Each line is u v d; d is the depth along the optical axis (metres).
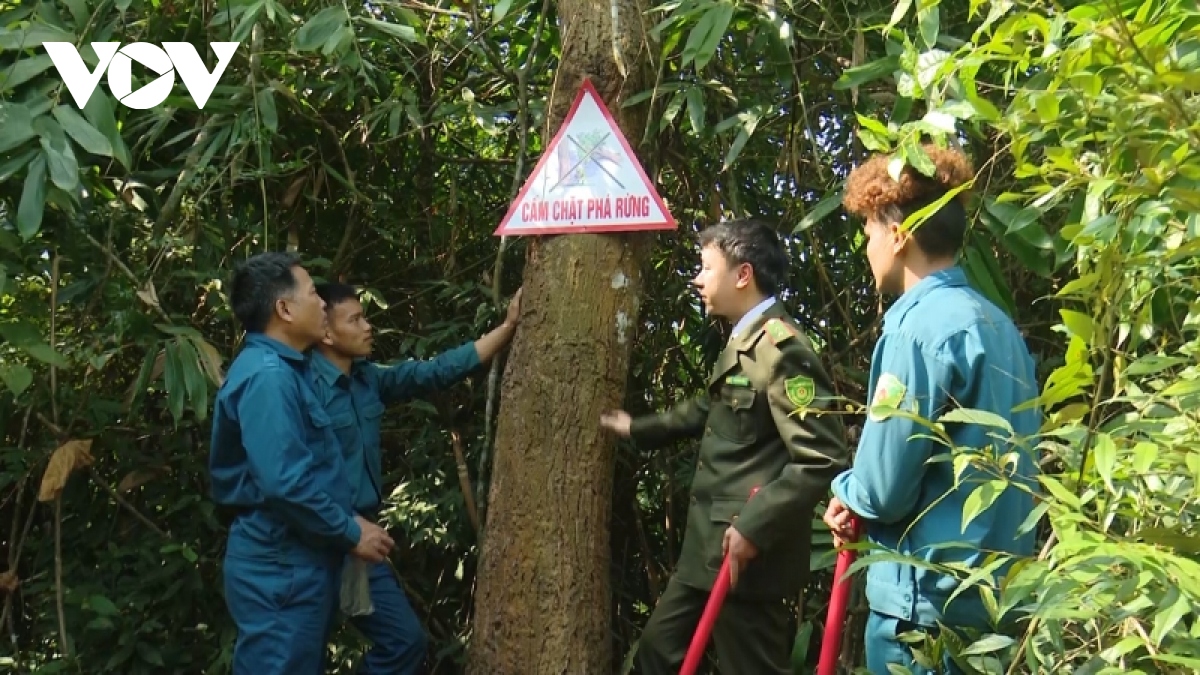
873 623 1.79
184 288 2.91
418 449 2.96
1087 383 1.40
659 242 2.99
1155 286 1.54
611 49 2.39
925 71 1.77
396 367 2.63
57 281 2.68
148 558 2.73
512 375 2.36
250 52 2.82
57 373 2.82
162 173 2.77
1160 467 1.33
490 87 3.15
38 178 2.16
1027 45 1.63
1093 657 1.44
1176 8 1.46
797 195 2.90
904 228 1.58
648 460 3.00
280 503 2.19
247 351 2.34
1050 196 1.60
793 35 2.58
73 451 2.61
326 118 3.05
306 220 3.17
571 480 2.28
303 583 2.27
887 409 1.46
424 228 3.22
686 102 2.56
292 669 2.25
